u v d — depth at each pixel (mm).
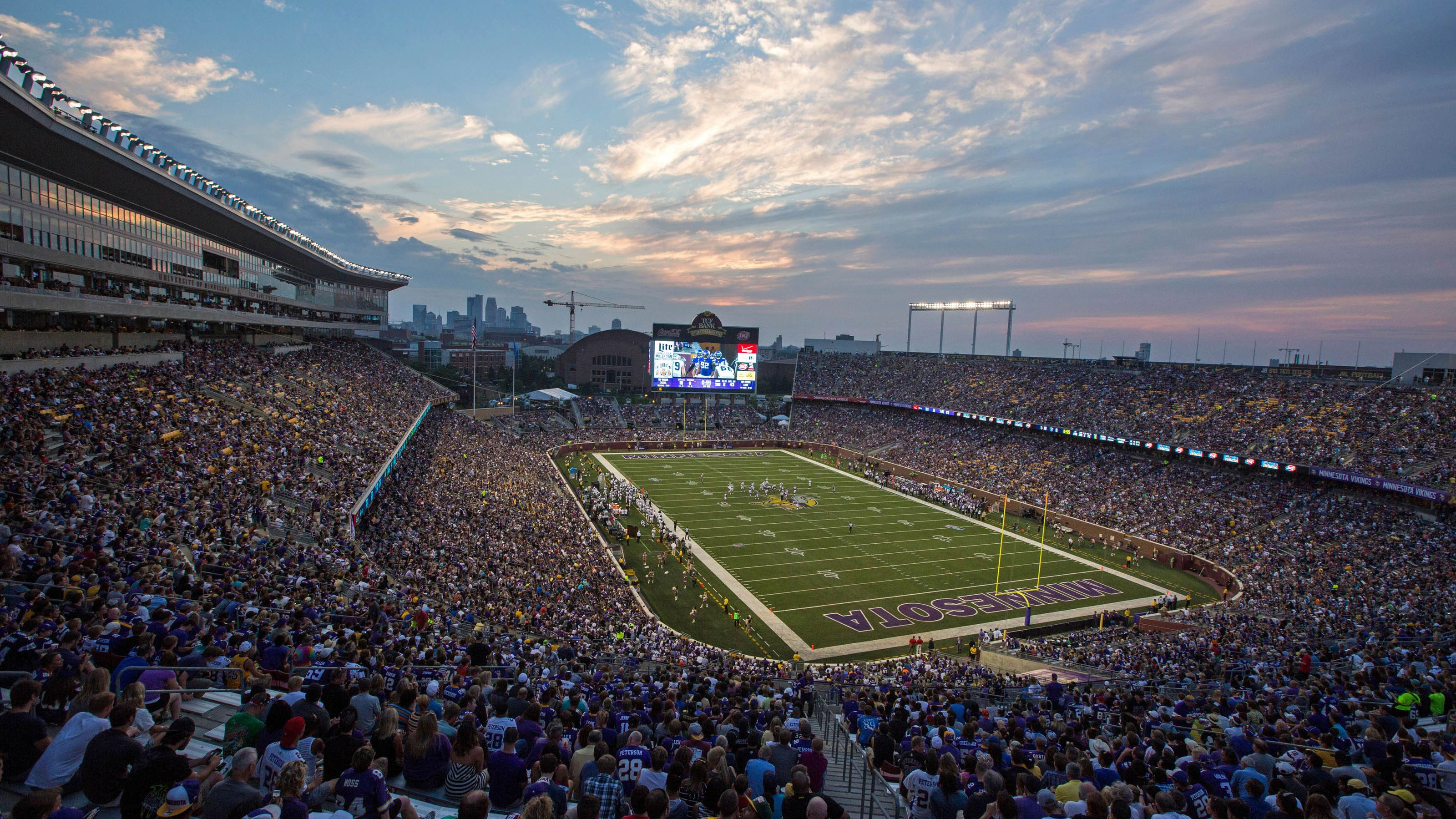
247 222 57500
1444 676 21188
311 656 14656
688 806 8820
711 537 54938
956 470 77500
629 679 22234
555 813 8578
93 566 16375
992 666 32500
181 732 7211
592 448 93375
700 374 100062
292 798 6609
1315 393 63312
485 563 36531
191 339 54031
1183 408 69812
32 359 32781
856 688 24312
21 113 29703
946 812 9289
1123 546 55406
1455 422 52062
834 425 104125
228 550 22844
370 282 106188
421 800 9188
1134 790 9688
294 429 43188
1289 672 24953
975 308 106062
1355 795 9320
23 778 7676
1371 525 47781
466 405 102500
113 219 44156
